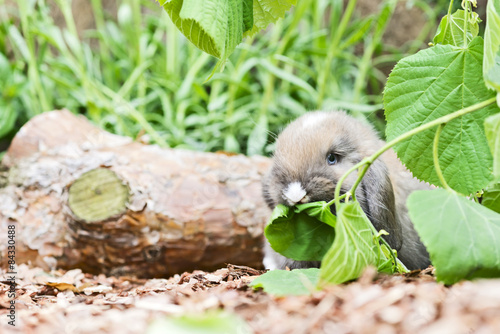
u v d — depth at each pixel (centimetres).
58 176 148
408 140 126
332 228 129
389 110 126
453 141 125
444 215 118
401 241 136
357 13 199
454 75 124
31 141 152
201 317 105
